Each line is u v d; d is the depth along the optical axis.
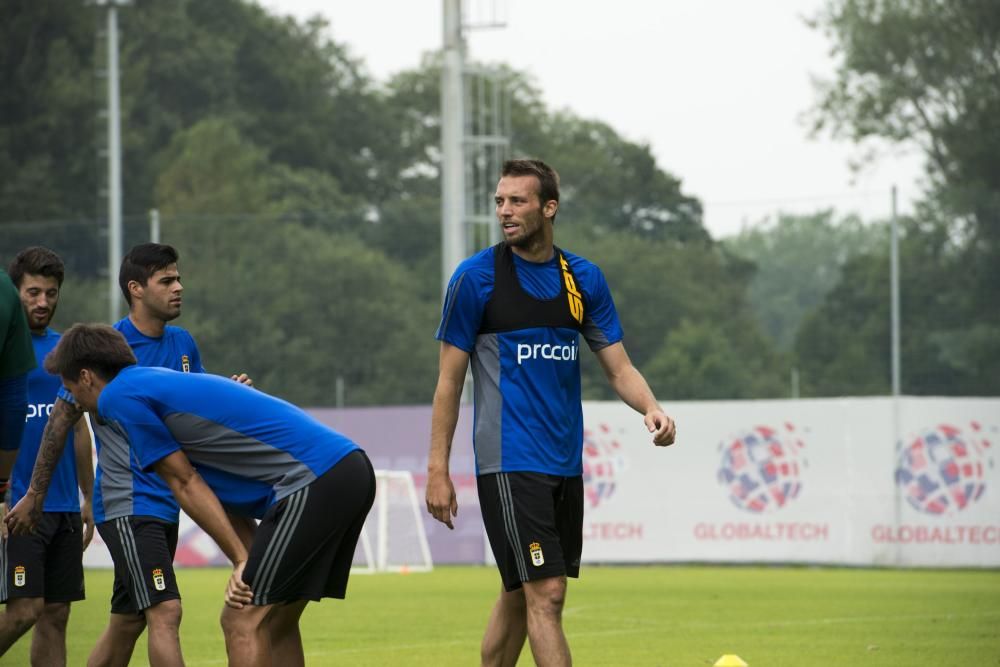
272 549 21.14
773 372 85.25
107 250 85.94
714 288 88.44
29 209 144.75
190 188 156.62
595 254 88.88
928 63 144.62
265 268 85.50
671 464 70.50
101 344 21.81
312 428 21.64
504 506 23.50
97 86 156.12
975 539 66.56
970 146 140.75
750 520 69.44
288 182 169.75
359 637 40.06
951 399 66.88
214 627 42.66
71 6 154.25
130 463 24.58
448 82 75.19
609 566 71.25
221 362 84.50
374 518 75.12
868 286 82.69
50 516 26.95
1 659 34.72
